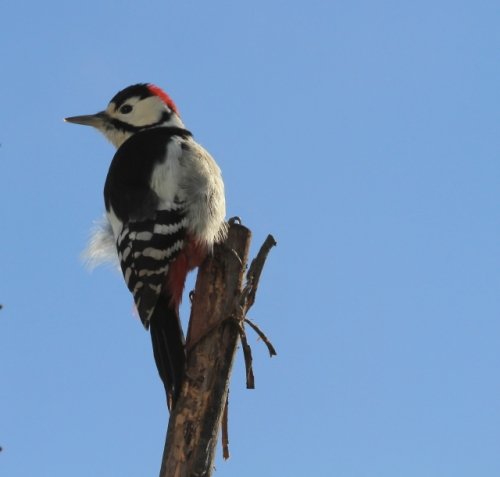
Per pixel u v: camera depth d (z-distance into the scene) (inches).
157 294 391.5
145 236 400.5
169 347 374.0
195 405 343.3
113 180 430.3
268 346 369.4
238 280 374.3
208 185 415.5
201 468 334.0
